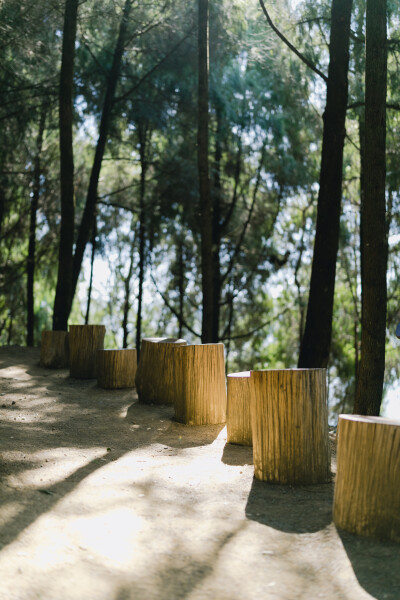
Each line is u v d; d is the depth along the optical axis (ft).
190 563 10.23
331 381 63.36
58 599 8.68
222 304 62.39
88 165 63.62
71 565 9.75
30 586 8.93
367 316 19.71
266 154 59.98
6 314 69.87
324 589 9.48
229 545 11.01
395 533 11.12
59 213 59.11
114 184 64.49
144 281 66.59
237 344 68.08
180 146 57.06
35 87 46.62
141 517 12.16
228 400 19.04
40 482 13.87
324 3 35.60
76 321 74.02
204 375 21.56
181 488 14.24
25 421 21.04
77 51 50.34
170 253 65.05
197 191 55.36
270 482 14.76
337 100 27.73
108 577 9.48
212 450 18.12
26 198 59.82
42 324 67.26
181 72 50.16
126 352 28.81
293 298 66.33
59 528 11.18
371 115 19.62
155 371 25.05
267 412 14.83
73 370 31.76
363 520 11.36
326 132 27.99
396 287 55.26
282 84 52.95
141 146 57.82
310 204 63.41
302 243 64.28
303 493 14.05
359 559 10.43
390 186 47.21
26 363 36.94
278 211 63.05
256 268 63.05
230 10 45.16
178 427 21.17
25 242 64.49
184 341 25.89
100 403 25.30
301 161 60.18
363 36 34.09
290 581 9.72
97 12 42.68
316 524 12.07
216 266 60.90
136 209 59.06
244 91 55.77
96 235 62.64
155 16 46.26
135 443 18.93
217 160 59.98
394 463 11.18
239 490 14.23
